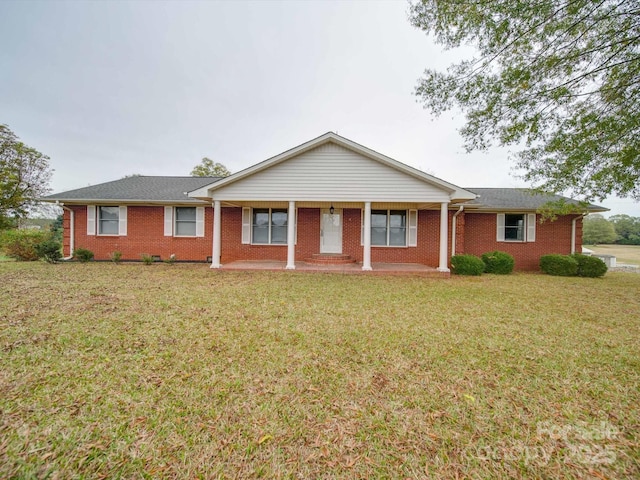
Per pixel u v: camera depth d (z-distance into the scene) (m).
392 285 8.64
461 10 7.45
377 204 11.97
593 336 4.68
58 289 7.36
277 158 10.25
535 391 3.02
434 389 3.02
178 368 3.36
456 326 5.04
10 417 2.44
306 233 13.22
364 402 2.77
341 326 4.92
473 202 13.38
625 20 6.87
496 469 2.03
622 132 7.93
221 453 2.13
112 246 13.66
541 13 6.90
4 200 18.98
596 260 11.70
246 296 6.93
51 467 1.96
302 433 2.35
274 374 3.27
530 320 5.48
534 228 13.48
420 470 2.01
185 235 13.74
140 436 2.27
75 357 3.58
